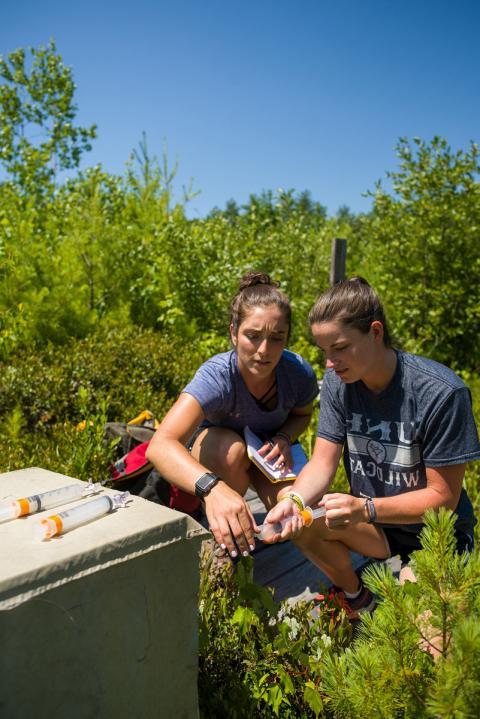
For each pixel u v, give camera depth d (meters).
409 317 8.41
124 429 3.56
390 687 1.35
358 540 2.21
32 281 6.07
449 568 1.37
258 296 2.28
